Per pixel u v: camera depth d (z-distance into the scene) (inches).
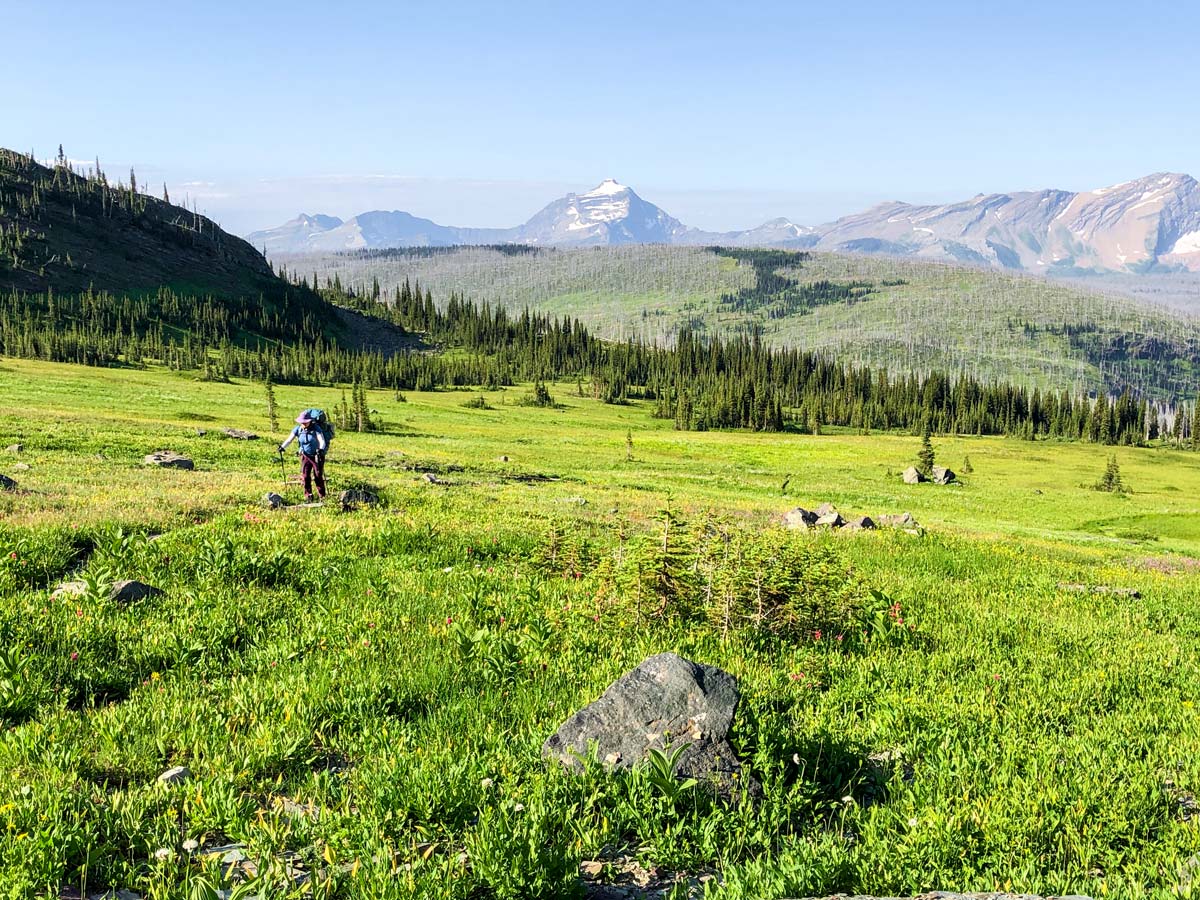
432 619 404.5
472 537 642.2
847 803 234.5
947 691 345.1
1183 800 250.4
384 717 276.5
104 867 182.5
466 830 199.9
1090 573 820.6
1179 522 2295.8
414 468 1614.2
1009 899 163.8
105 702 286.5
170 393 4330.7
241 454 1476.4
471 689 304.3
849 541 880.9
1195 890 170.4
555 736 243.8
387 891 169.2
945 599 588.1
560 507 1007.0
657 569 430.9
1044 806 226.7
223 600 406.9
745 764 235.8
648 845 205.0
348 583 472.1
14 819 191.2
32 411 2033.7
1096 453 6397.6
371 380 7775.6
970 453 5457.7
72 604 374.9
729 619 422.0
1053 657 430.3
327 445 818.2
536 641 364.5
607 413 7588.6
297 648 345.1
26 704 268.2
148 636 341.4
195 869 181.6
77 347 6604.3
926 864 196.5
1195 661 453.4
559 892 180.2
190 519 633.6
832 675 365.7
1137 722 325.4
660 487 2005.4
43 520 564.4
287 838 198.4
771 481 2878.9
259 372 7121.1
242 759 236.4
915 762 270.5
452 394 7829.7
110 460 1175.6
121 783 225.9
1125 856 206.1
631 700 251.4
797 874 184.4
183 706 271.9
